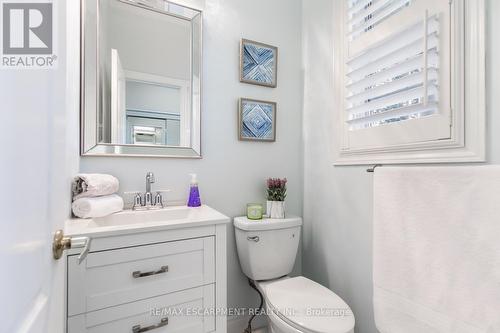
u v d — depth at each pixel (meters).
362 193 1.33
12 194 0.33
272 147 1.72
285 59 1.77
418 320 0.88
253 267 1.39
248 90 1.64
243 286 1.58
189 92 1.46
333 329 0.97
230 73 1.59
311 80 1.73
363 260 1.32
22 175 0.37
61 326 0.65
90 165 1.23
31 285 0.41
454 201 0.79
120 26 1.31
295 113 1.80
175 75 1.43
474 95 0.86
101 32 1.26
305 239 1.78
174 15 1.44
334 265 1.51
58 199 0.60
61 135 0.62
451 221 0.79
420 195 0.88
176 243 0.97
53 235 0.54
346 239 1.43
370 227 1.28
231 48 1.59
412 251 0.90
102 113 1.26
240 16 1.62
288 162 1.77
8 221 0.32
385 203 1.00
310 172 1.73
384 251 1.00
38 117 0.44
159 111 1.39
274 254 1.42
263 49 1.68
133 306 0.89
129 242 0.89
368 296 1.29
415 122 1.04
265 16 1.70
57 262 0.59
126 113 1.32
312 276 1.70
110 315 0.85
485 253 0.72
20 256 0.36
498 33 0.81
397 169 0.96
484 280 0.72
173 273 0.96
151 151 1.36
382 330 1.00
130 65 1.33
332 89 1.53
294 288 1.27
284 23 1.77
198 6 1.50
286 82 1.77
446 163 0.94
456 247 0.78
